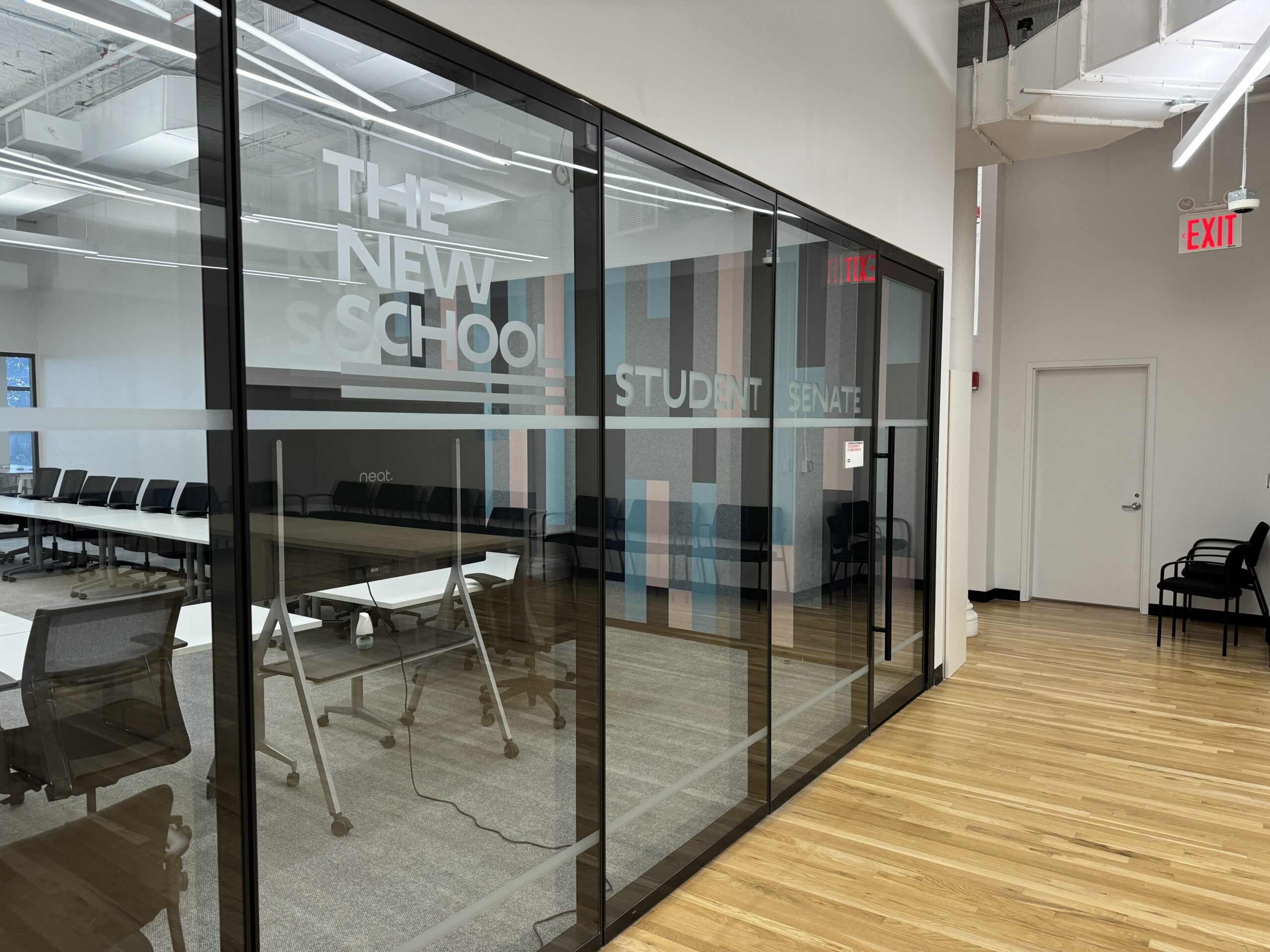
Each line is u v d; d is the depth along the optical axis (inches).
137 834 56.2
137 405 55.4
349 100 67.9
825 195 143.3
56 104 51.3
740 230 120.5
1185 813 134.7
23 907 51.2
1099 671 219.3
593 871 97.7
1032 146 215.6
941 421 203.5
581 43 90.4
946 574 211.5
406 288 73.6
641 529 104.9
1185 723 177.9
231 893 61.5
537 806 89.9
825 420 149.1
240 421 61.1
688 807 115.1
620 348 99.7
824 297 145.6
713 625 119.8
